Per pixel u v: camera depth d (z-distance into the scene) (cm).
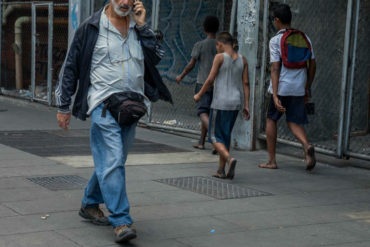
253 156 905
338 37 1041
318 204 612
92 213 500
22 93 1612
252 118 947
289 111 788
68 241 452
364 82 1087
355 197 653
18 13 1688
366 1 1052
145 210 557
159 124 1137
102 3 1400
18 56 1662
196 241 467
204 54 906
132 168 763
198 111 927
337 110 1055
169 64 1375
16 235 460
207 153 916
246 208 582
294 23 977
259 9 928
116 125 462
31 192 606
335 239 487
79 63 474
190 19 1332
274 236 489
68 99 478
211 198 617
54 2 1563
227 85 711
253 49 935
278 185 702
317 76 1020
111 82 464
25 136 996
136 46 478
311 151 774
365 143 1019
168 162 819
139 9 477
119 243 452
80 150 878
